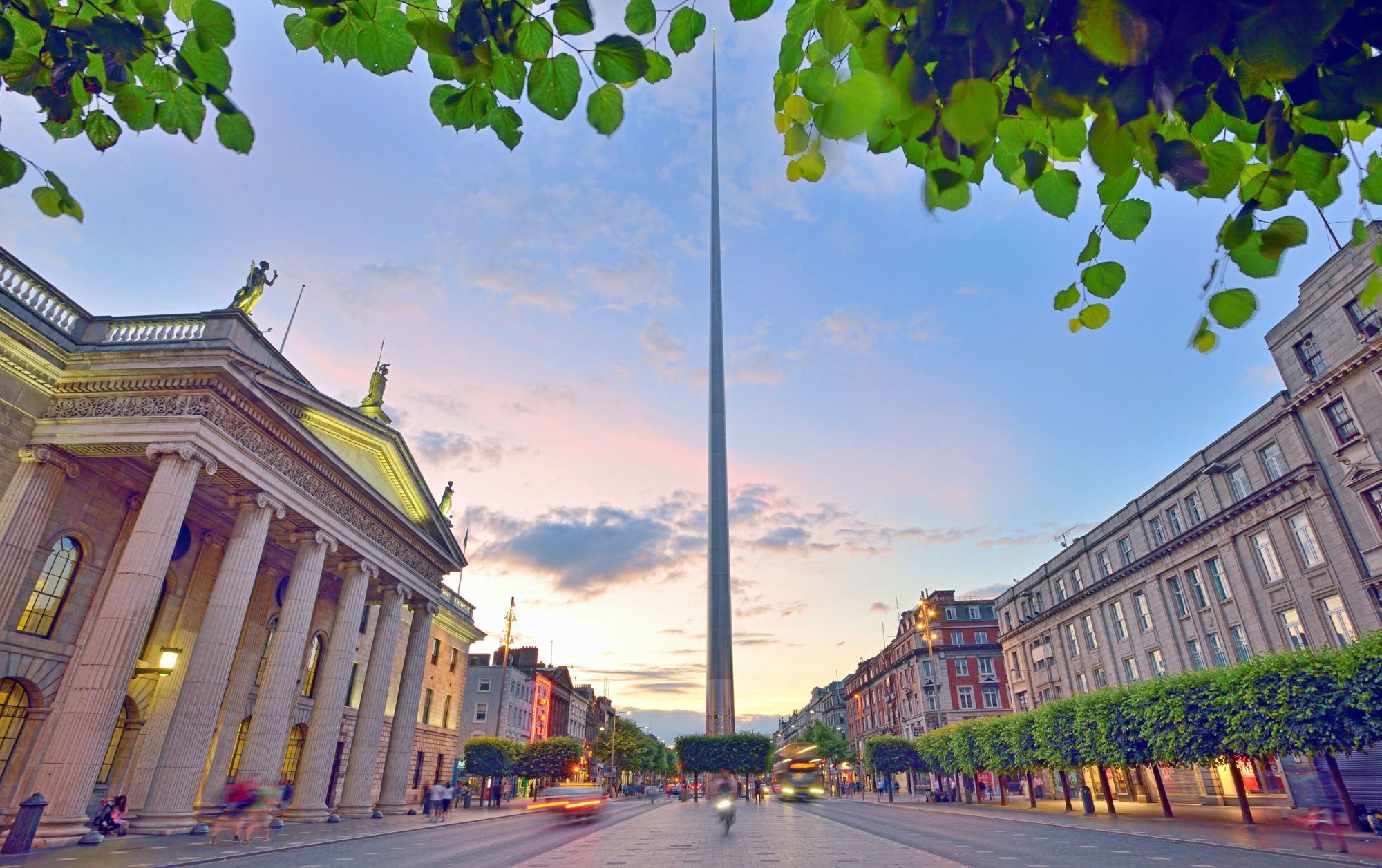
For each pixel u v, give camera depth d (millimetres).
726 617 65000
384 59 2430
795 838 22812
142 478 24250
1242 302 2080
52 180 2512
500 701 76750
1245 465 33562
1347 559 27484
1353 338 27219
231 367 22094
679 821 33906
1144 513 41906
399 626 34719
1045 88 1603
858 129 1388
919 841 21500
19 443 20812
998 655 76625
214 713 21797
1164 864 14852
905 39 1730
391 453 34094
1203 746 24906
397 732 35531
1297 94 1748
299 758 33500
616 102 2332
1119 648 44781
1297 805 28656
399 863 16062
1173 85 1499
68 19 2418
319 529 27516
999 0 1464
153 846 17875
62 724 17672
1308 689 20328
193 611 26891
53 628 21344
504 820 36875
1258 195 1983
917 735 79812
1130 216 2287
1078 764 33844
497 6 2174
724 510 68562
